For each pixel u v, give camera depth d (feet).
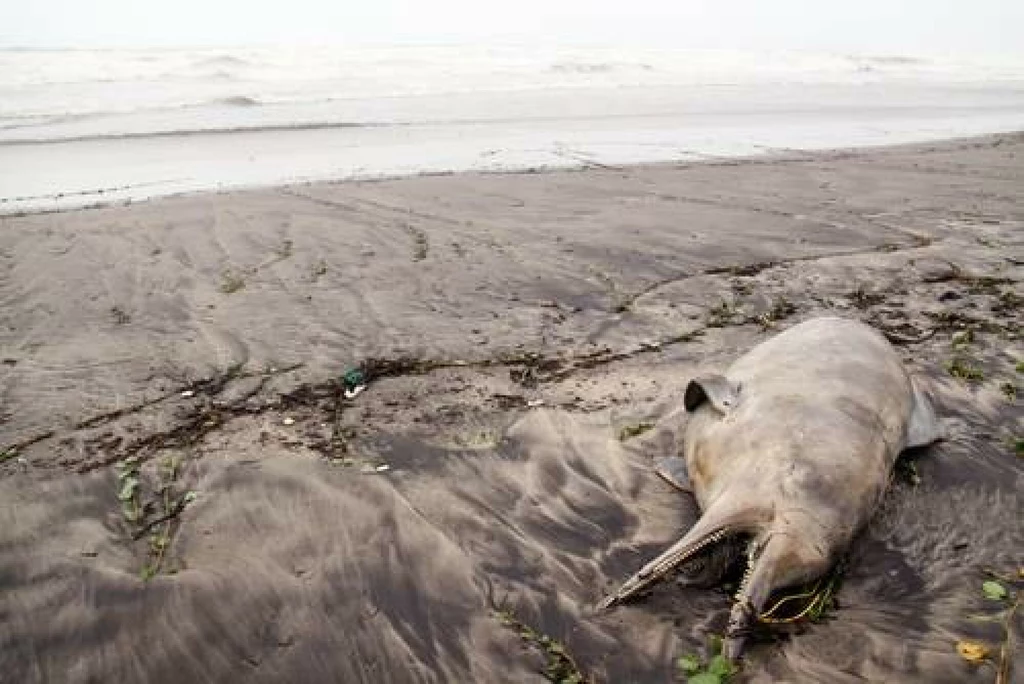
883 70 123.95
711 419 15.62
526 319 24.49
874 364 16.17
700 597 13.00
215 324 23.94
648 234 33.30
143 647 12.05
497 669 11.74
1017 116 76.23
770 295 26.45
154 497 15.55
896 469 16.30
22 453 17.06
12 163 46.88
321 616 12.64
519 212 36.88
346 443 17.37
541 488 16.01
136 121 61.57
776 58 132.36
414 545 14.25
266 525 14.71
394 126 61.82
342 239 32.19
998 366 21.02
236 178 44.06
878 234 33.65
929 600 13.05
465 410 18.85
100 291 26.66
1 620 12.52
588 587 13.34
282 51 113.09
